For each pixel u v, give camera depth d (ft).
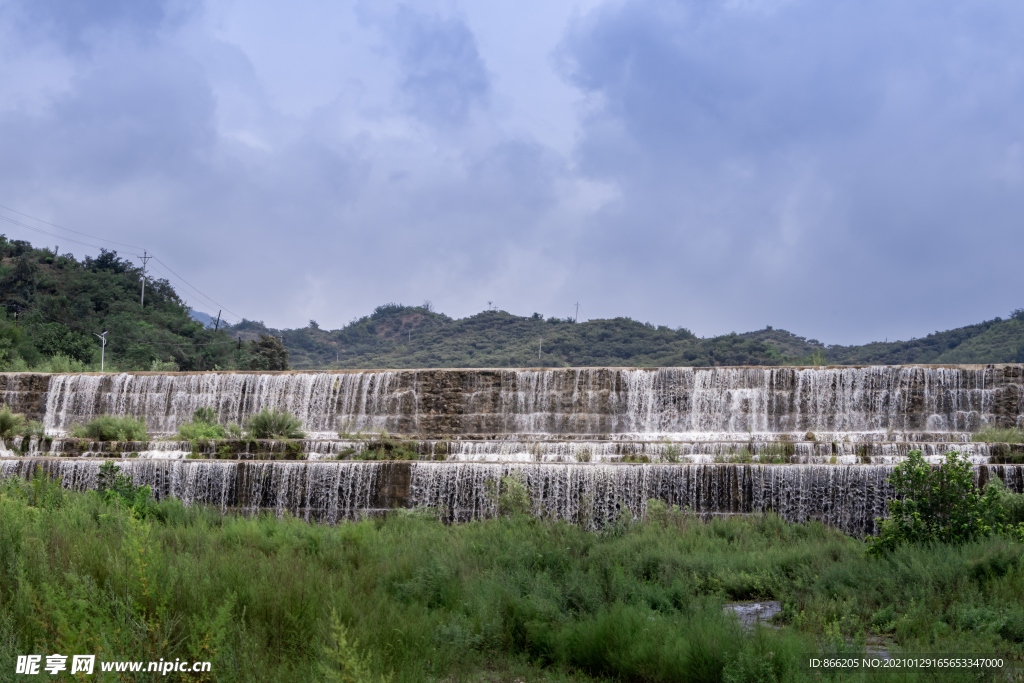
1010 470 57.67
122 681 22.24
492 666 29.66
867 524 59.06
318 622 27.58
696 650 27.48
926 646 28.99
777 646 27.12
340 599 30.63
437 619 32.48
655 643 29.14
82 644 22.44
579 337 408.67
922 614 33.12
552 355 383.24
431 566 39.60
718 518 60.49
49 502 49.73
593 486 64.08
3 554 31.91
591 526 63.41
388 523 59.67
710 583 40.68
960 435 81.56
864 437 84.89
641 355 373.81
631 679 28.53
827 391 92.07
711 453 78.69
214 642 24.07
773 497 61.11
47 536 37.65
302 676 24.08
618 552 46.11
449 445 81.35
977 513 44.16
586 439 91.81
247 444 83.56
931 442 77.46
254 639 25.96
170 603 27.53
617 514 63.21
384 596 34.30
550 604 34.65
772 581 40.93
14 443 87.71
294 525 53.26
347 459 79.82
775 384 93.66
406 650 27.86
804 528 55.36
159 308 252.62
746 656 26.18
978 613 32.01
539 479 65.00
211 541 43.27
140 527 32.19
